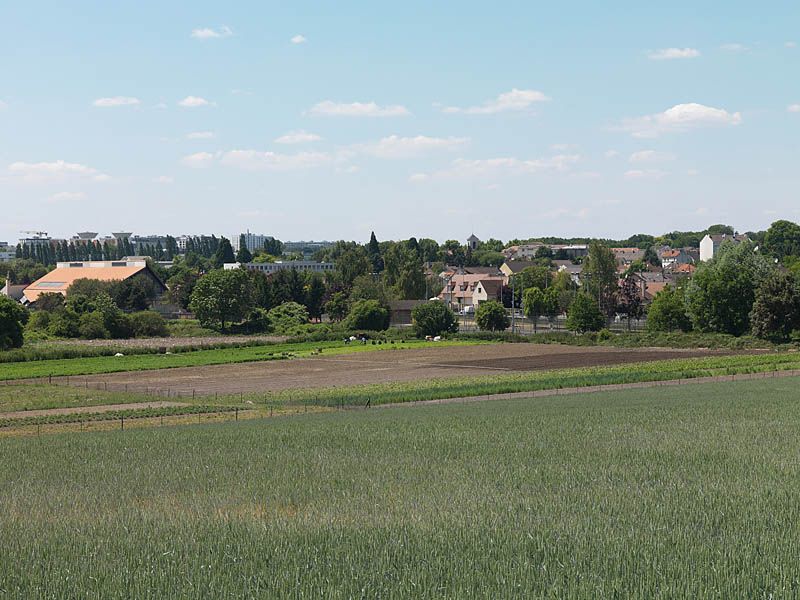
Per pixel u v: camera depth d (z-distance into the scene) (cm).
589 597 1523
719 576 1630
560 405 5794
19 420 5909
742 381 7706
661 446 3588
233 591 1602
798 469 2934
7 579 1714
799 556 1761
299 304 19162
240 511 2438
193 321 18150
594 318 14988
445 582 1628
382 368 10325
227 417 6066
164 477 3167
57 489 2966
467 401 6700
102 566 1798
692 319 13788
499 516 2236
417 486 2777
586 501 2416
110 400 7312
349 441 4038
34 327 15625
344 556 1844
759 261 14288
